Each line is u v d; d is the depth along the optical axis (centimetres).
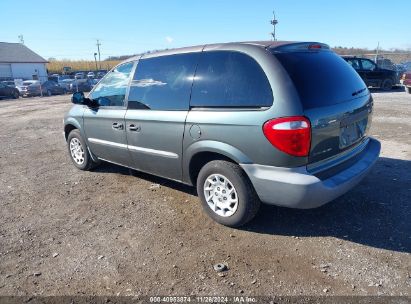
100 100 550
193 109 407
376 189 485
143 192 523
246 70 366
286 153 336
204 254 355
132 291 306
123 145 512
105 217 448
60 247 381
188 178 436
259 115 348
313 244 363
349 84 399
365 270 319
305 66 362
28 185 582
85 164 624
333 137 362
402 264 324
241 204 381
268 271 324
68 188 557
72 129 655
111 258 356
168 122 431
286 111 333
